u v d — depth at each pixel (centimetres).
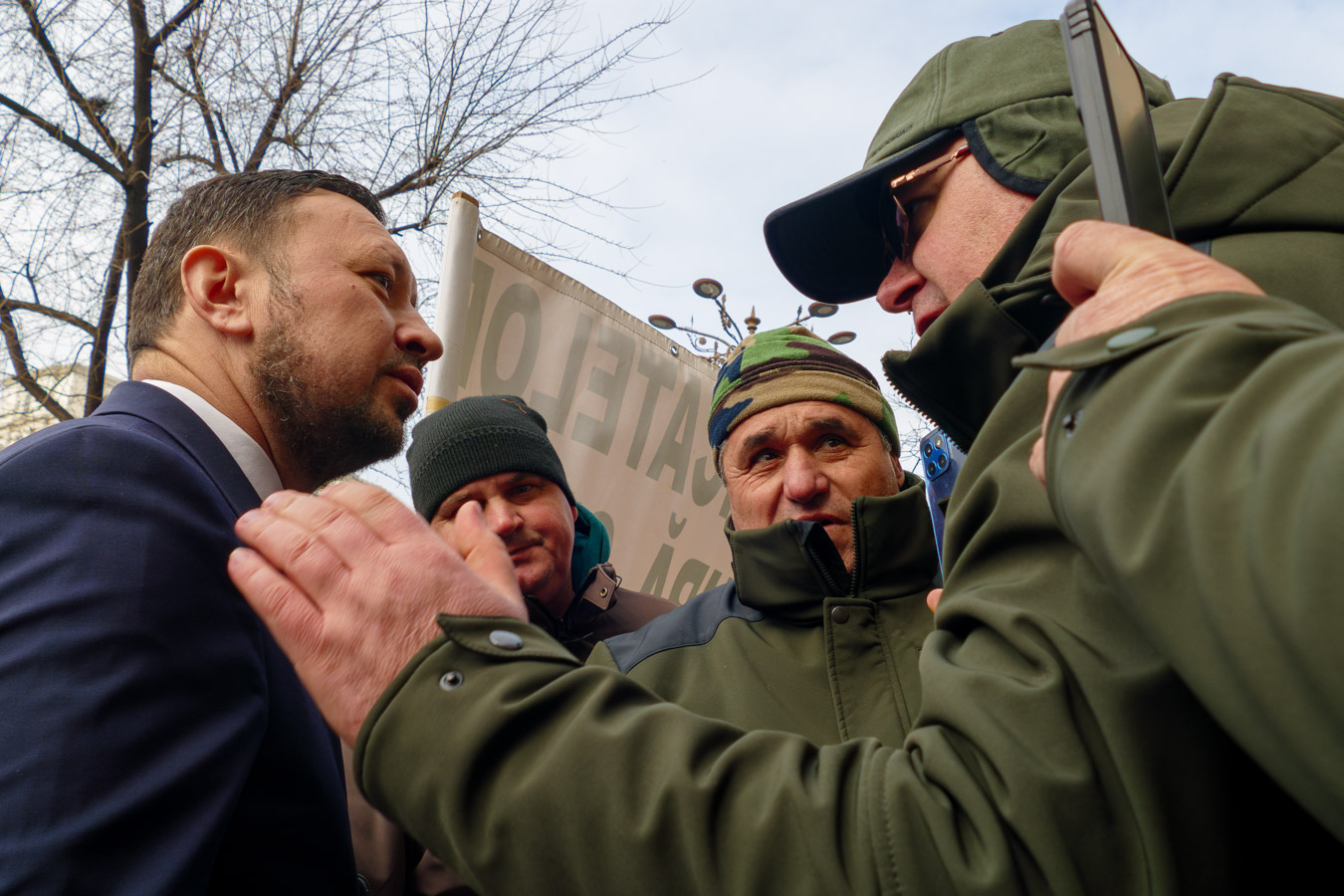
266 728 101
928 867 50
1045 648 55
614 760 55
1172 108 88
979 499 67
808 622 165
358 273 140
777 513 183
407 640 62
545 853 54
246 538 67
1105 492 43
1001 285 87
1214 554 37
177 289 137
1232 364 42
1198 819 49
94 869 76
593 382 310
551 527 224
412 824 58
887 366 94
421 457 228
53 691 82
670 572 324
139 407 120
